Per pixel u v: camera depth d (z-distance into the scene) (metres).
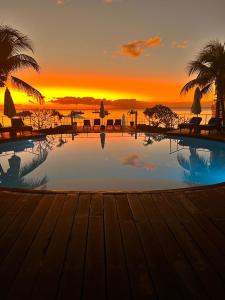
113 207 3.65
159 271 2.21
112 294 1.94
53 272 2.20
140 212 3.48
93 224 3.12
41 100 13.64
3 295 1.93
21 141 11.66
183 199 3.95
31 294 1.94
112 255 2.46
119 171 7.63
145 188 6.18
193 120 14.00
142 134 14.73
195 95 13.94
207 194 4.16
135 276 2.15
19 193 4.19
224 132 12.59
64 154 9.96
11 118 12.92
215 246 2.62
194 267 2.27
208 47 13.05
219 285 2.04
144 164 8.43
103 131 15.57
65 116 16.91
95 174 7.35
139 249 2.57
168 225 3.10
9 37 11.84
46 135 13.83
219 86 12.88
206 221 3.21
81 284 2.05
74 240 2.74
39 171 7.71
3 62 11.75
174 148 10.99
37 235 2.85
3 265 2.30
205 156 9.52
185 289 1.99
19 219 3.26
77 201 3.86
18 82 12.90
